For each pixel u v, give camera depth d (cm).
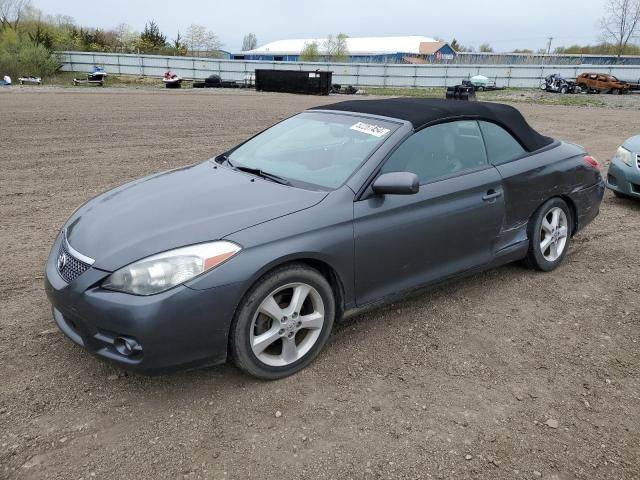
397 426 283
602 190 522
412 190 326
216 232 291
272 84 3672
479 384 322
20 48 3959
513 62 5944
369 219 338
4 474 244
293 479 247
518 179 429
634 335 384
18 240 531
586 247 554
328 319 333
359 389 313
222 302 282
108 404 294
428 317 400
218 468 252
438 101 442
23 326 368
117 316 271
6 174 804
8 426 273
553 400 310
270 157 402
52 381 311
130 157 959
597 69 4512
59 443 264
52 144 1062
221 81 3938
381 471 253
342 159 366
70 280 293
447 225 381
